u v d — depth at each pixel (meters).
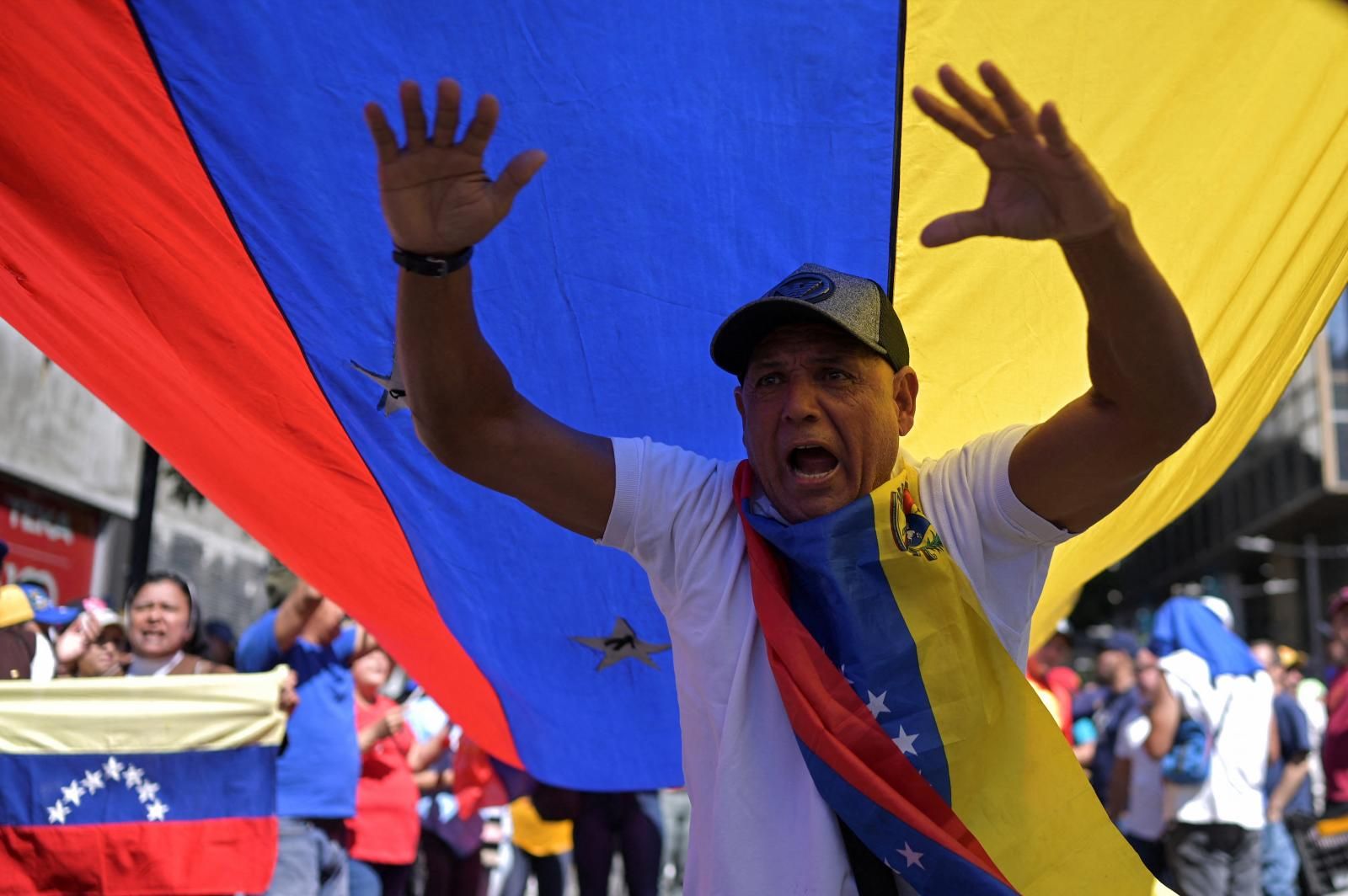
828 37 2.81
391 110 2.88
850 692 2.10
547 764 4.37
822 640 2.20
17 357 11.74
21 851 4.72
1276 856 8.19
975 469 2.25
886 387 2.26
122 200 3.08
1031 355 3.34
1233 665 7.29
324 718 5.66
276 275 3.13
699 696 2.21
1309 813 8.14
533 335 3.26
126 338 3.39
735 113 2.92
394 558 3.71
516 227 3.08
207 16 2.74
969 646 2.17
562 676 3.90
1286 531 44.81
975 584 2.24
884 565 2.17
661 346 3.29
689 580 2.26
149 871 4.80
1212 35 2.84
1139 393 2.02
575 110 2.90
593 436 2.33
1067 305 3.25
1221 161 3.04
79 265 3.22
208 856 4.86
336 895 5.81
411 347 2.10
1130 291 1.93
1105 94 2.94
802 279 2.28
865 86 2.89
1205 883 7.26
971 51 2.85
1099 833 2.15
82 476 13.31
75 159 3.00
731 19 2.78
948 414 3.43
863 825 2.00
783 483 2.24
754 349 2.30
